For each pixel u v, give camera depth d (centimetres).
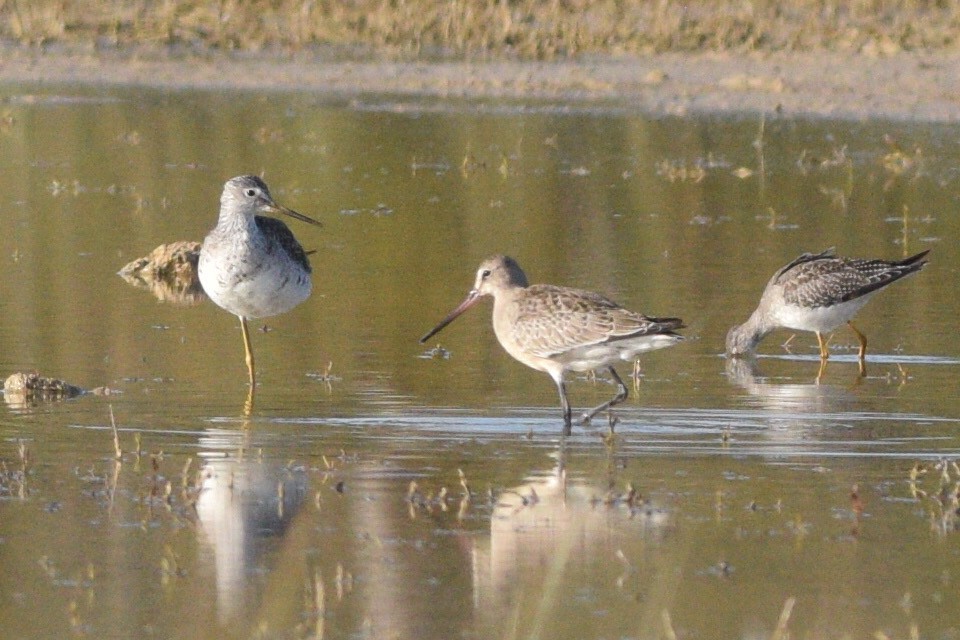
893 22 3228
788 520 1075
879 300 1811
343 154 2598
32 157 2555
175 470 1177
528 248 2002
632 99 2948
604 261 1933
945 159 2548
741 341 1584
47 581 970
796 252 1977
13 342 1577
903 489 1141
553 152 2614
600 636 894
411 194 2331
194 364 1510
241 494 1123
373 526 1062
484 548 1022
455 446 1248
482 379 1465
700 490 1138
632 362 1550
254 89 3059
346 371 1489
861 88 2930
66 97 2977
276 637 893
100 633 899
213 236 1455
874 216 2181
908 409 1368
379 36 3312
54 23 3309
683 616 920
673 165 2511
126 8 3419
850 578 973
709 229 2112
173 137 2706
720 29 3206
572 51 3198
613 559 1005
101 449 1230
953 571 984
